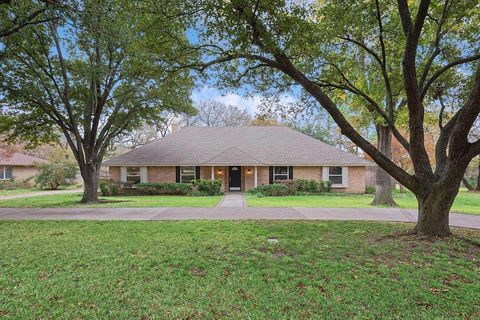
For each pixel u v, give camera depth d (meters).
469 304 3.13
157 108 14.20
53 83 12.34
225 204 12.59
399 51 7.50
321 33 6.28
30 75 11.34
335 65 7.64
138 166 19.86
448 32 6.89
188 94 13.21
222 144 21.77
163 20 5.92
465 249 5.11
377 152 6.18
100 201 13.95
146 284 3.63
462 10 6.15
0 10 7.38
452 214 9.58
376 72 8.77
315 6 6.81
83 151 13.74
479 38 6.60
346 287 3.56
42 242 5.70
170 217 8.94
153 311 2.97
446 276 3.93
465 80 6.99
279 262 4.48
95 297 3.27
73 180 27.47
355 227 7.24
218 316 2.88
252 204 12.64
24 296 3.29
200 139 22.45
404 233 6.20
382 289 3.50
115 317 2.85
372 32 7.25
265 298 3.26
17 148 28.05
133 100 13.10
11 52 10.03
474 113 5.02
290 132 23.38
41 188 24.75
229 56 6.46
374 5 6.58
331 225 7.50
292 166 20.05
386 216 9.19
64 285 3.59
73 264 4.37
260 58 6.22
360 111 11.49
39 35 10.54
